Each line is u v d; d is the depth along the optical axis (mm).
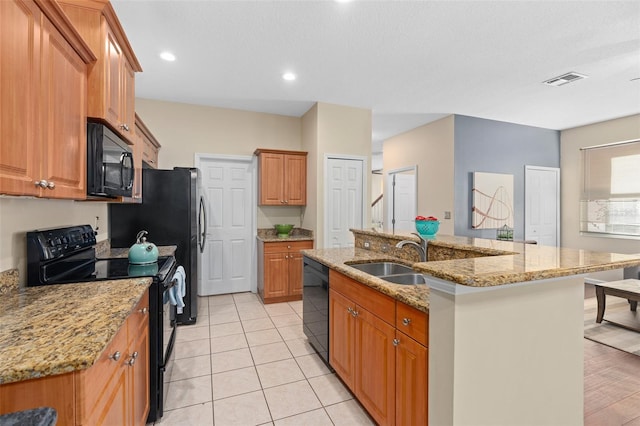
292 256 4000
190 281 3186
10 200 1473
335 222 4145
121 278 1723
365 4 2084
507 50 2682
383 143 6238
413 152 5340
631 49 2664
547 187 5293
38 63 1123
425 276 1202
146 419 1673
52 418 625
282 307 3775
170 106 4043
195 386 2115
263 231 4547
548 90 3598
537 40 2523
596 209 4941
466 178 4633
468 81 3342
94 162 1552
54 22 1209
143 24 2303
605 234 4824
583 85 3441
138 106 3914
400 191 5953
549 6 2088
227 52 2725
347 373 1972
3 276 1406
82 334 983
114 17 1644
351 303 1925
